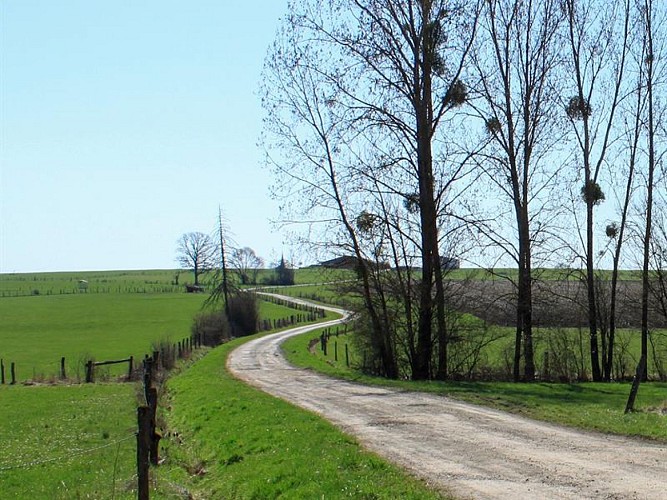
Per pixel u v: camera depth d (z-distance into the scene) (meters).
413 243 33.53
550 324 36.31
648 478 10.66
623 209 37.56
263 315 96.56
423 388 25.14
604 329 37.97
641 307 40.66
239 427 18.08
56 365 56.00
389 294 34.94
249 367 39.34
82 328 86.25
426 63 31.05
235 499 12.36
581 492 9.95
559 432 15.22
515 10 33.12
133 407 27.23
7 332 82.38
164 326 88.00
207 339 67.75
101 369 45.97
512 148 33.41
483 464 12.09
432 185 31.88
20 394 33.94
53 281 187.62
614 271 37.69
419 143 31.47
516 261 33.75
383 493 10.40
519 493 10.04
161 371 38.19
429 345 32.94
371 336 35.78
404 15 31.03
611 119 35.78
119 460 17.12
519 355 33.88
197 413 22.34
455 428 16.06
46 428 23.14
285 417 18.48
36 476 15.86
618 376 37.84
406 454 13.15
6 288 159.38
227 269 82.81
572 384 30.48
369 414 18.75
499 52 33.34
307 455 13.48
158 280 191.00
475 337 35.22
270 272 142.00
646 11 35.78
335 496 10.52
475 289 34.59
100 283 177.25
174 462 16.33
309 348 58.22
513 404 20.23
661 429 14.93
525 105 33.53
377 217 32.97
